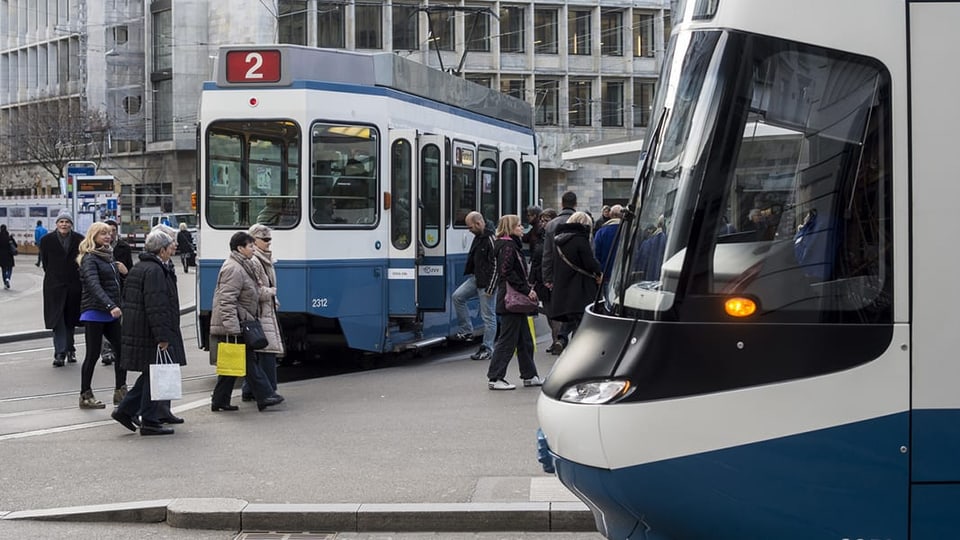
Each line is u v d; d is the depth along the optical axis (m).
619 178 59.91
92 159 58.34
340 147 12.59
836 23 4.75
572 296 11.59
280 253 12.33
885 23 4.72
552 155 57.50
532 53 57.41
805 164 4.75
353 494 7.43
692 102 4.89
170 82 58.53
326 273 12.45
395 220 13.11
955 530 4.61
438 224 13.88
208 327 12.70
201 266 12.59
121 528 6.98
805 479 4.62
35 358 16.14
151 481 7.95
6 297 28.34
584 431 4.77
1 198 58.22
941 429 4.62
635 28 59.19
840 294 4.69
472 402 10.91
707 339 4.68
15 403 11.87
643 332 4.77
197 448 9.02
